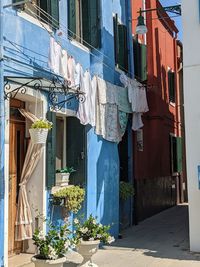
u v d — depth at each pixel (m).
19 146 7.93
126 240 10.22
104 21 10.33
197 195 8.88
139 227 12.30
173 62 19.22
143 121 14.50
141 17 11.95
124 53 12.21
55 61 7.45
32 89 7.54
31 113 7.86
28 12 7.69
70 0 9.18
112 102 10.26
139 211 13.34
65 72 7.81
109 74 10.48
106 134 10.00
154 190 15.28
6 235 6.64
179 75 20.31
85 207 9.13
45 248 6.16
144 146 14.43
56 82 7.45
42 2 8.18
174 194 18.48
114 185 10.47
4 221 6.58
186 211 16.19
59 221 8.34
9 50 6.93
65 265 7.58
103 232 7.30
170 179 17.77
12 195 7.64
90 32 9.92
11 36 7.00
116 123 10.48
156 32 16.27
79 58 9.34
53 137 8.13
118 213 10.69
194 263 7.95
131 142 12.82
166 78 17.58
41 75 7.76
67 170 8.95
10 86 6.93
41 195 7.78
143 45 14.17
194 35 9.10
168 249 9.18
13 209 7.64
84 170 9.19
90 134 9.46
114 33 11.66
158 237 10.65
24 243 7.79
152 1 15.82
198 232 8.84
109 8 10.75
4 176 6.61
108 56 10.46
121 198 11.61
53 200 8.10
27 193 7.83
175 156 18.52
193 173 8.93
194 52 9.09
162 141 16.33
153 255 8.60
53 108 8.15
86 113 8.94
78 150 9.22
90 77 9.12
